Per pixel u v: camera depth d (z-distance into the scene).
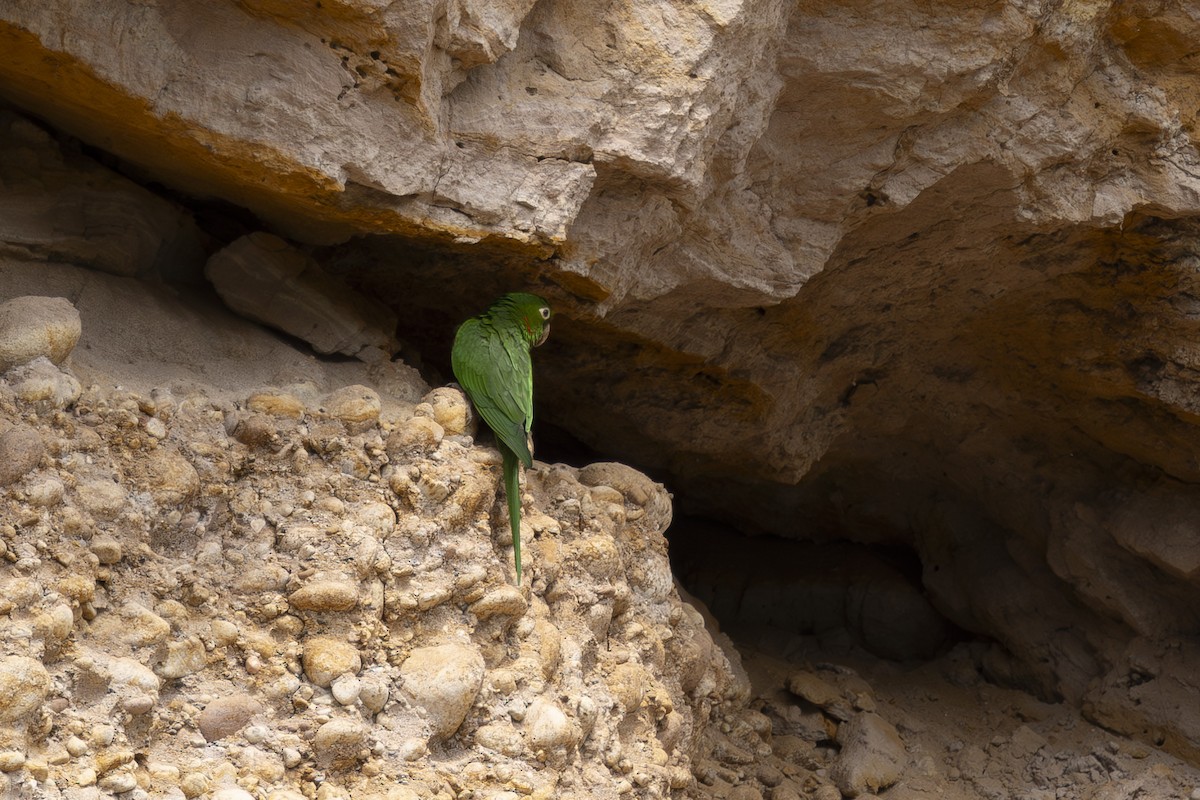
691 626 6.07
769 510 10.45
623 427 8.22
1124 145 6.26
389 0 3.94
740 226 5.86
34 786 2.94
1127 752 8.38
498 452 4.80
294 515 4.13
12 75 4.05
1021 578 9.45
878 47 5.38
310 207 4.64
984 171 6.07
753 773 7.48
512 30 4.38
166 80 3.95
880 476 9.77
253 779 3.46
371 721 3.84
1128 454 8.52
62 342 3.81
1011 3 5.33
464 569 4.30
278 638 3.85
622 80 4.76
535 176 4.72
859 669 9.88
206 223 5.36
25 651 3.11
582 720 4.42
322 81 4.12
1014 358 8.20
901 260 7.00
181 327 4.75
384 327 5.66
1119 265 7.11
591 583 5.01
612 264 5.39
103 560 3.55
